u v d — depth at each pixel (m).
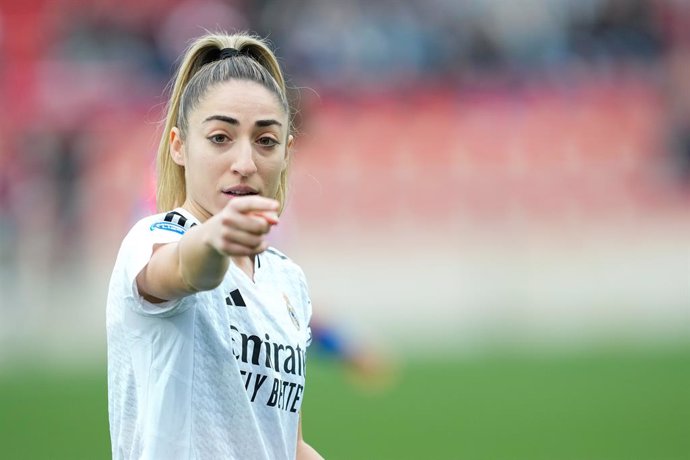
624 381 52.31
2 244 71.06
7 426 42.38
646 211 84.81
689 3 98.62
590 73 93.94
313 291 78.69
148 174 23.38
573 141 87.94
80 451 37.69
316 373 56.12
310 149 82.81
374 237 82.06
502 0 97.44
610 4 97.81
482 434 41.47
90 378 53.41
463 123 88.62
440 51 95.12
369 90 91.12
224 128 12.53
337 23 95.25
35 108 88.00
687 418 44.22
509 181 85.88
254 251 10.62
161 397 12.10
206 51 13.42
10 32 92.19
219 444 12.39
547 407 46.69
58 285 71.50
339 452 38.12
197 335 12.22
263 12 95.56
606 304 76.50
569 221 84.12
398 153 86.31
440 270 79.69
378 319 73.44
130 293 11.85
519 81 92.75
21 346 63.78
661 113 90.06
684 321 70.06
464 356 60.28
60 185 74.31
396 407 47.00
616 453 38.25
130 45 92.06
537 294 77.50
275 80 13.62
